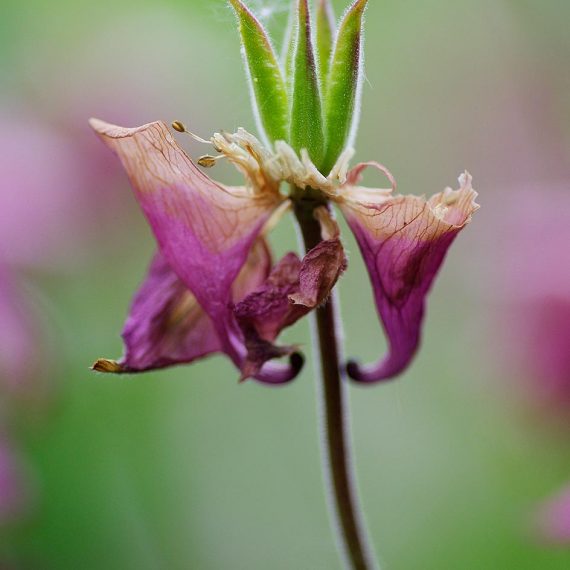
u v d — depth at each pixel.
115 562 0.41
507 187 0.45
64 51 0.42
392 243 0.30
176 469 0.44
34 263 0.40
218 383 0.48
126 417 0.42
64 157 0.40
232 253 0.30
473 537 0.45
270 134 0.30
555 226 0.39
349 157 0.30
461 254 0.46
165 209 0.30
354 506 0.31
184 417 0.46
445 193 0.30
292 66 0.29
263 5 0.35
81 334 0.42
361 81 0.30
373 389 0.49
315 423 0.50
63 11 0.45
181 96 0.42
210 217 0.30
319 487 0.49
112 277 0.42
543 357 0.38
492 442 0.45
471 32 0.50
